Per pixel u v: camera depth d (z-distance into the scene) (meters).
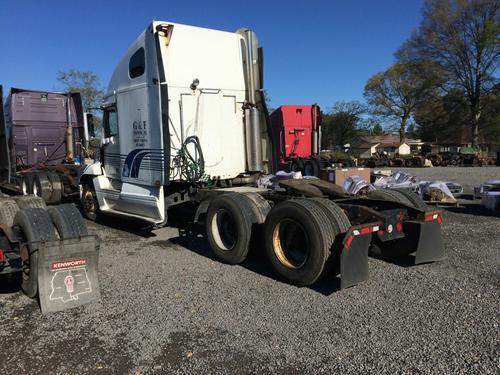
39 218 4.92
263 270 6.02
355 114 73.81
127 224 9.70
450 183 14.02
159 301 4.91
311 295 5.01
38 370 3.51
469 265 6.00
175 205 8.34
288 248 5.55
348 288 5.21
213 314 4.53
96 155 9.69
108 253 7.10
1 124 8.60
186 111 7.67
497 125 53.56
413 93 62.44
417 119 68.62
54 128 13.98
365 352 3.70
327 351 3.73
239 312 4.57
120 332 4.16
